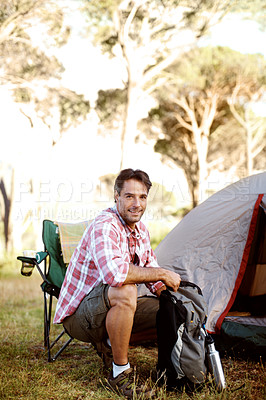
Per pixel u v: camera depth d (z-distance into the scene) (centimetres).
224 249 305
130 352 281
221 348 273
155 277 218
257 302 350
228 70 1296
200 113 1529
